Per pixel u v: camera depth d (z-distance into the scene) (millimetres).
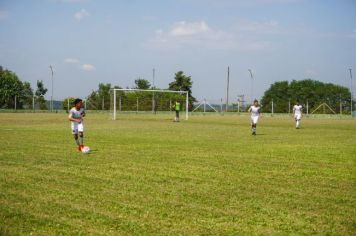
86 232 6766
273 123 45844
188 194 9344
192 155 15781
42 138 21859
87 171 11969
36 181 10445
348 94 93125
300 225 7266
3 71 78188
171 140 21938
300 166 13461
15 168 12258
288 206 8461
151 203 8523
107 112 76938
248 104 85188
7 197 8789
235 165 13484
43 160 13922
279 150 17875
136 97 72375
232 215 7785
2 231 6719
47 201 8539
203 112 81062
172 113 74562
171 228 7000
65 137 22578
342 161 14680
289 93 106625
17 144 18750
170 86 90812
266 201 8844
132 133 26875
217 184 10453
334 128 36281
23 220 7285
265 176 11617
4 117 50469
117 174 11570
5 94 74438
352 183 10789
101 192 9398
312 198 9148
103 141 20969
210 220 7461
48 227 6973
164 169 12492
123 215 7684
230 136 25516
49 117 50875
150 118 54781
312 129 34469
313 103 99312
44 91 84438
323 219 7625
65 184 10164
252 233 6820
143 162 13836
